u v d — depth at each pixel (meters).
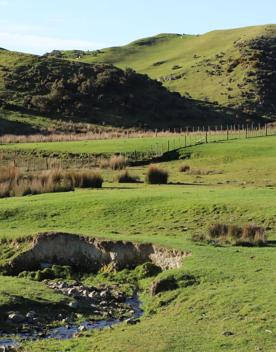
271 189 34.97
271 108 120.25
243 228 24.41
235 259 20.28
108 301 19.47
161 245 22.73
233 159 55.12
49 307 18.00
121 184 41.38
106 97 106.56
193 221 27.69
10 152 61.16
